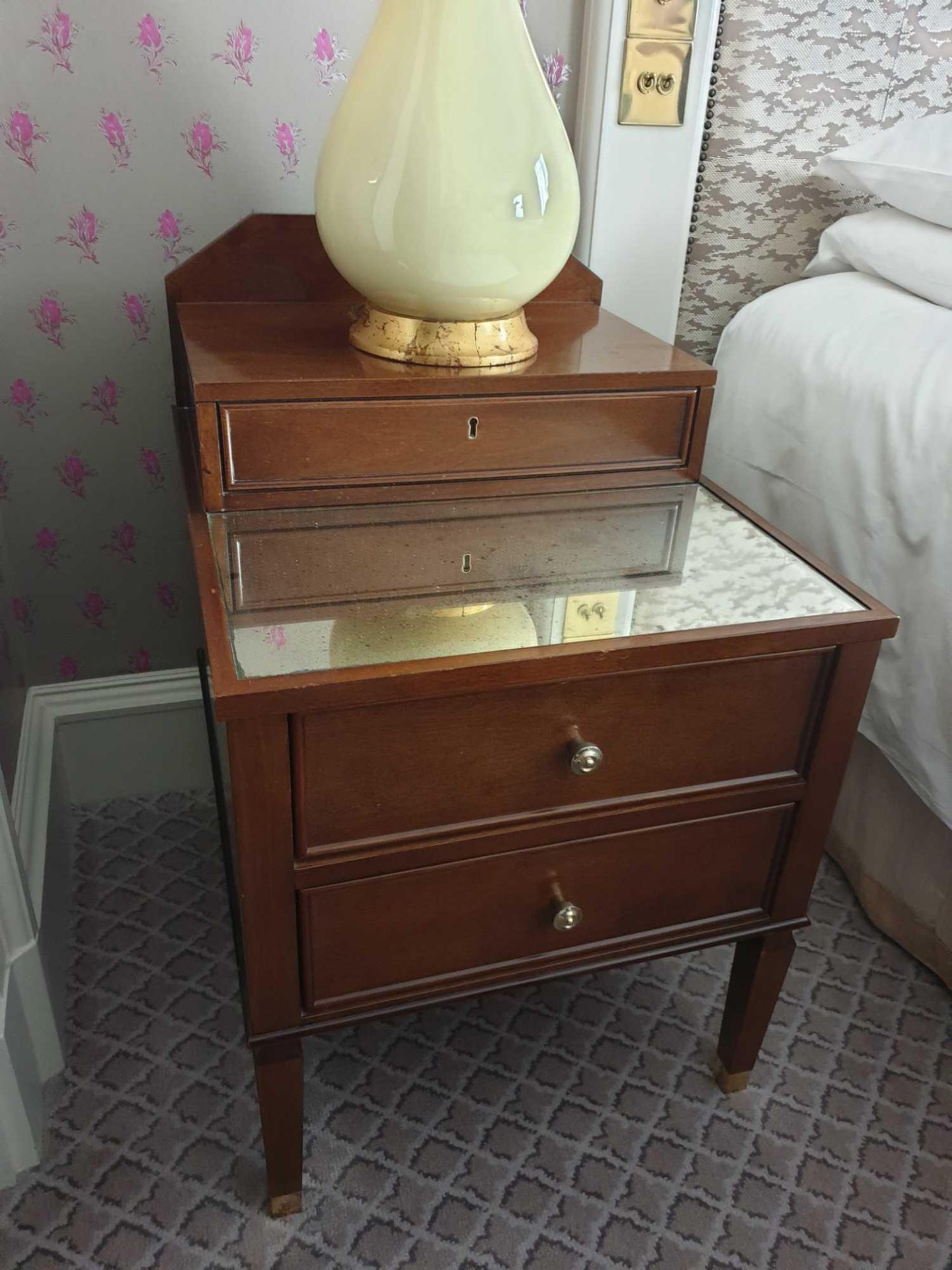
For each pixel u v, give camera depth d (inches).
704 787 31.2
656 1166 36.9
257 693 24.0
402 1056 40.8
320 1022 30.6
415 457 34.2
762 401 46.8
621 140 44.4
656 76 43.2
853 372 42.3
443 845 28.8
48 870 43.2
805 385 44.4
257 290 40.8
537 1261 33.5
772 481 46.3
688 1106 39.2
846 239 47.3
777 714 30.6
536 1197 35.5
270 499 33.4
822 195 49.2
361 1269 33.0
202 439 31.8
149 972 43.9
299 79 41.5
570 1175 36.4
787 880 34.0
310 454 33.0
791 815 32.9
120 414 45.9
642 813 30.8
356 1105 38.6
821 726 31.0
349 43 41.4
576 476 36.4
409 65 30.4
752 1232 34.7
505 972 32.4
